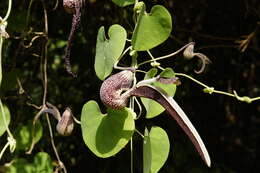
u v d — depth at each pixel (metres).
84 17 0.79
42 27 0.72
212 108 0.98
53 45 0.83
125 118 0.51
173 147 0.92
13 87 0.66
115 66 0.51
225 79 0.97
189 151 0.93
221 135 1.02
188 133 0.47
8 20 0.67
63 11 0.78
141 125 0.88
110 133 0.51
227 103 0.98
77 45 0.83
